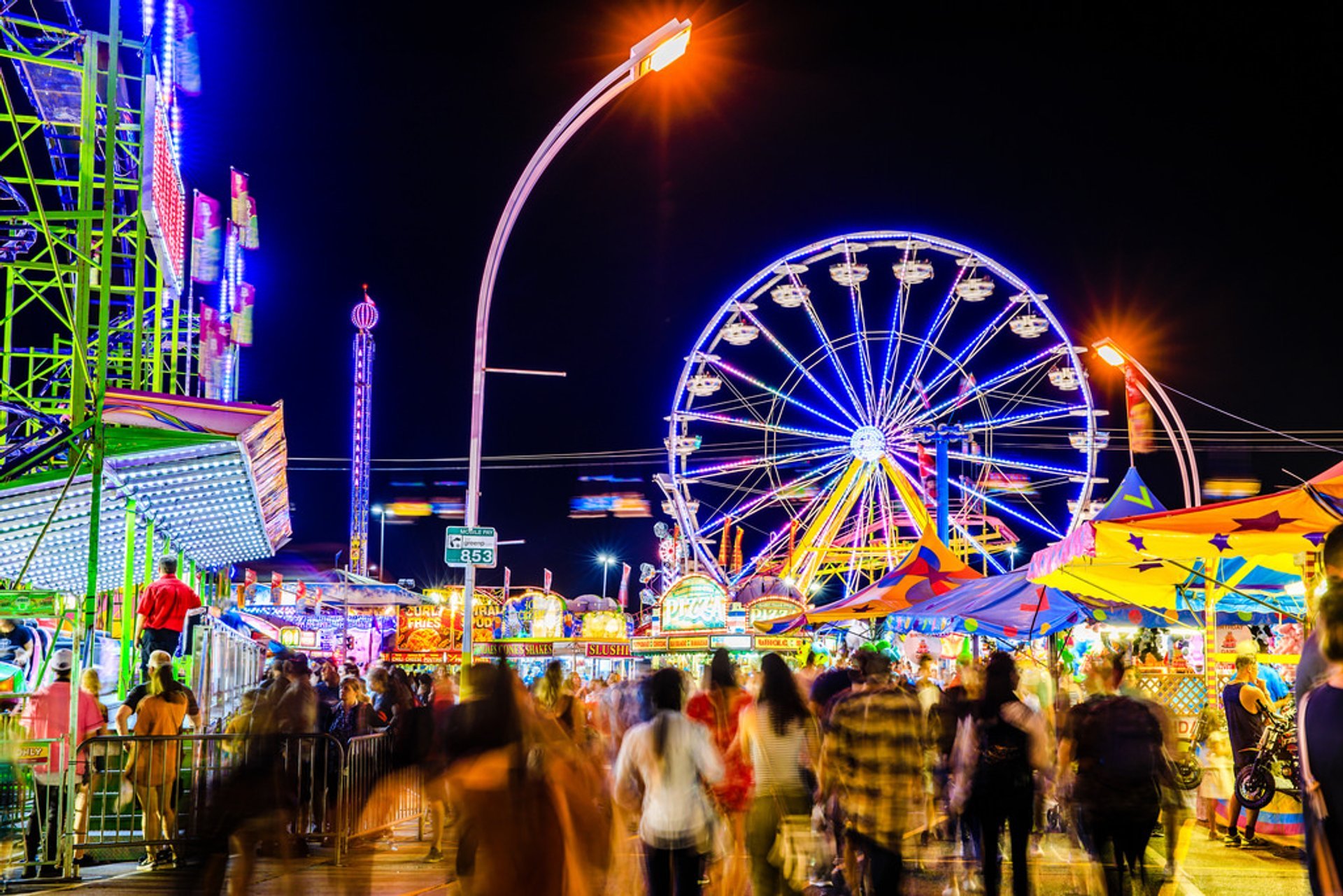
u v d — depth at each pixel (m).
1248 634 17.81
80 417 14.53
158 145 19.28
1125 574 15.77
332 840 11.98
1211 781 13.73
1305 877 10.91
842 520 39.69
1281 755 12.68
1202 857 12.23
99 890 10.25
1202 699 15.60
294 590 37.06
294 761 11.45
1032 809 8.92
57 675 12.28
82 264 15.41
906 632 27.34
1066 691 16.73
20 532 16.94
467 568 18.30
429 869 11.90
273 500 20.33
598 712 15.74
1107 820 8.25
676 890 7.43
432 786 5.34
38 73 18.11
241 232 30.34
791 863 8.12
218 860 6.14
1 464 13.09
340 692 16.12
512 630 37.50
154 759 11.48
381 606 37.16
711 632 33.94
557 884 4.88
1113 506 14.61
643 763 7.55
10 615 16.73
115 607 20.33
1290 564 14.27
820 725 9.70
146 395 13.70
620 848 7.70
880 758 7.83
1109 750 8.27
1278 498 11.02
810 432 39.66
